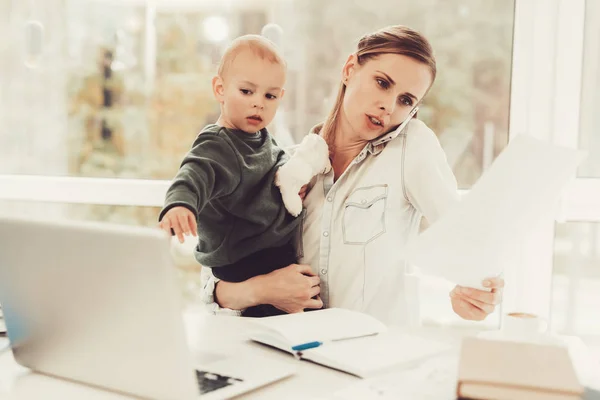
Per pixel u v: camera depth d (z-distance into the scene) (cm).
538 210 96
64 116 173
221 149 116
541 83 149
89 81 171
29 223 76
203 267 133
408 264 141
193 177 109
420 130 125
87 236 72
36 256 77
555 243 153
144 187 166
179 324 69
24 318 82
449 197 117
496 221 93
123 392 77
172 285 68
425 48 121
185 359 70
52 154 174
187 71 167
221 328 108
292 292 118
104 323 74
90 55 170
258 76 119
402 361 87
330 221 125
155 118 170
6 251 79
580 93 149
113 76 170
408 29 122
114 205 168
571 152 89
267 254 124
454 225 92
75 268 74
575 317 155
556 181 93
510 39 151
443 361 88
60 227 74
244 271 123
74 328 77
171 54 167
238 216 119
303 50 160
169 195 106
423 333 106
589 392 73
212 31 165
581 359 89
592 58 148
